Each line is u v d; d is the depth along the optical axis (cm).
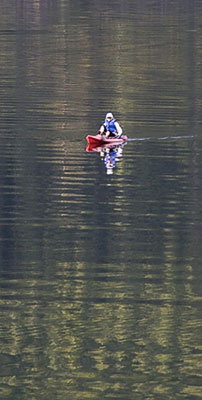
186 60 11419
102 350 2905
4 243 3975
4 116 7381
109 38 13588
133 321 3106
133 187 5059
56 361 2831
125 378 2745
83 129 6912
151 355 2878
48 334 3006
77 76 9925
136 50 12294
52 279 3509
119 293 3369
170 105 8106
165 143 6384
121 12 18000
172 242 4025
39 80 9550
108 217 4425
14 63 10831
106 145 6303
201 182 5203
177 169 5544
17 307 3234
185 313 3184
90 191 4953
